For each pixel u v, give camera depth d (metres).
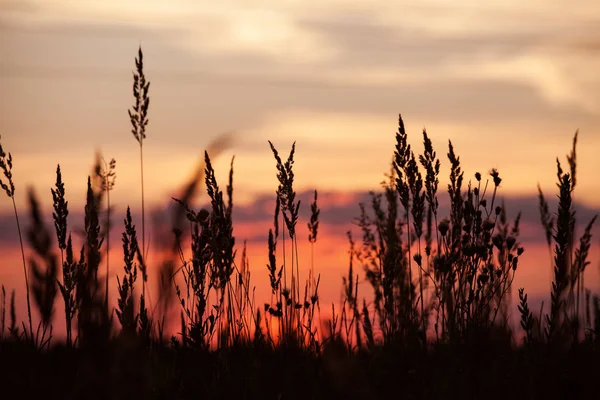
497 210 4.84
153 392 3.49
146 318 4.11
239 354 5.05
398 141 5.36
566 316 5.10
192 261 4.57
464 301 4.68
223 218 4.84
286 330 5.08
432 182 5.18
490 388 3.99
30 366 4.25
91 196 5.16
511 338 4.83
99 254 4.77
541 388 4.27
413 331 4.40
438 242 5.08
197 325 4.52
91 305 3.53
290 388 4.06
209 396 4.08
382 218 6.38
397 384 3.85
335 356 2.40
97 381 3.35
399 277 5.32
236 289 5.32
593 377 4.27
